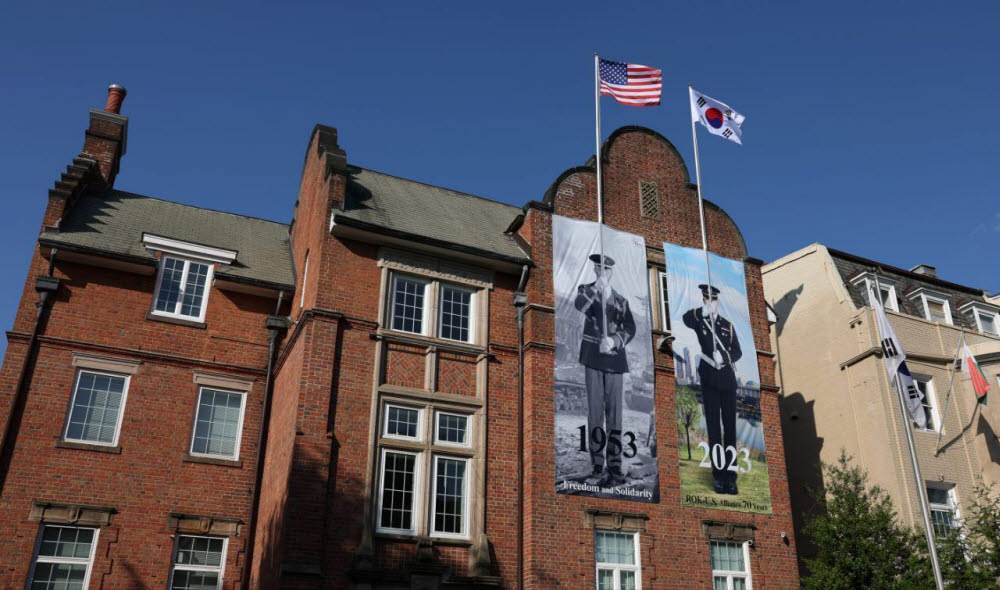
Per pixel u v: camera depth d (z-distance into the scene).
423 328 19.89
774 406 22.50
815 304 28.38
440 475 18.52
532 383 19.62
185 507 19.70
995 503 23.69
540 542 18.12
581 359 20.39
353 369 18.47
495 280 21.05
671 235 23.41
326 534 16.78
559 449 19.20
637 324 21.52
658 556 19.27
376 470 17.81
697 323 22.33
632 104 24.58
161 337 21.08
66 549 18.38
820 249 28.91
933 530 21.56
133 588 18.55
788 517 21.28
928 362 26.75
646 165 24.09
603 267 21.78
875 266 29.98
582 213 22.30
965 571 20.12
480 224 22.80
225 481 20.31
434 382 19.19
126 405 20.02
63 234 20.83
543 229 21.53
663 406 20.94
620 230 22.61
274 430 20.30
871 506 22.72
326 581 16.41
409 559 17.39
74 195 22.17
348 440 17.77
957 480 25.00
